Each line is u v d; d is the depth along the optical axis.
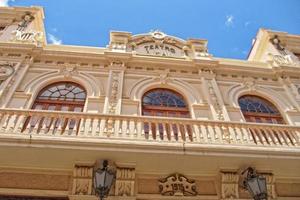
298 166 7.64
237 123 8.39
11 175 7.17
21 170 7.25
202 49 13.33
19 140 6.72
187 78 11.45
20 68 10.52
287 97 11.36
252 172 7.28
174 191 7.38
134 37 13.52
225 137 8.00
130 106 9.70
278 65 12.51
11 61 10.72
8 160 7.09
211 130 8.12
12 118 7.48
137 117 8.01
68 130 7.42
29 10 14.02
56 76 10.52
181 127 8.13
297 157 7.44
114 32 13.36
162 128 8.00
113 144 6.97
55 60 11.23
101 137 7.22
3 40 11.94
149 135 7.60
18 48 11.12
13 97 9.31
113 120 7.91
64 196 7.02
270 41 14.91
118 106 9.45
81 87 10.42
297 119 10.26
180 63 11.91
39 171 7.29
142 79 11.00
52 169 7.30
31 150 6.79
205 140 7.79
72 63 11.25
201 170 7.60
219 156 7.20
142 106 10.03
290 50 14.74
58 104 9.66
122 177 7.15
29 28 13.01
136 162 7.29
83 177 7.07
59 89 10.26
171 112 10.00
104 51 11.90
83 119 7.80
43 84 10.20
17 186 7.02
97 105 9.50
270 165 7.59
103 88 10.29
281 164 7.57
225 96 10.88
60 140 6.83
